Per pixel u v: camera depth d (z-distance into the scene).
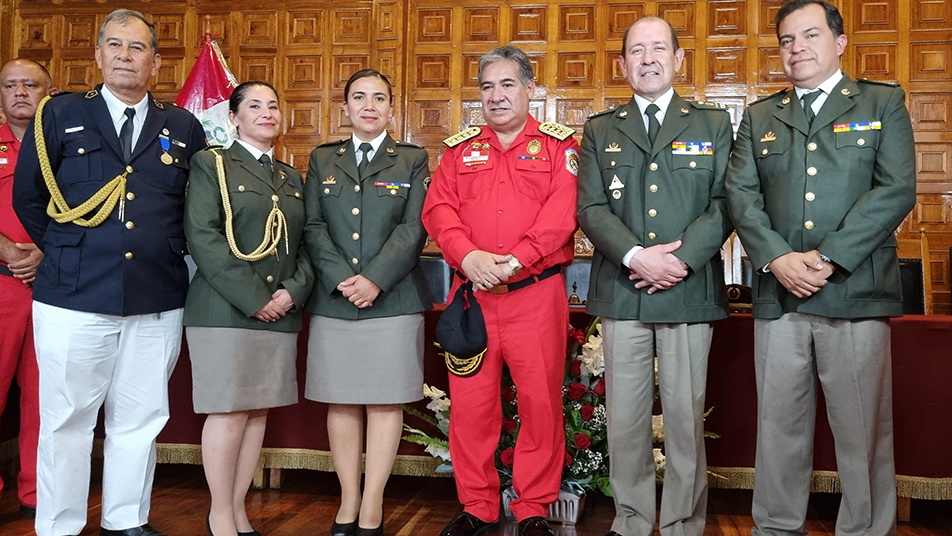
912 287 4.19
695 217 2.22
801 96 2.18
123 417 2.37
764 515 2.18
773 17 5.19
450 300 2.47
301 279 2.39
